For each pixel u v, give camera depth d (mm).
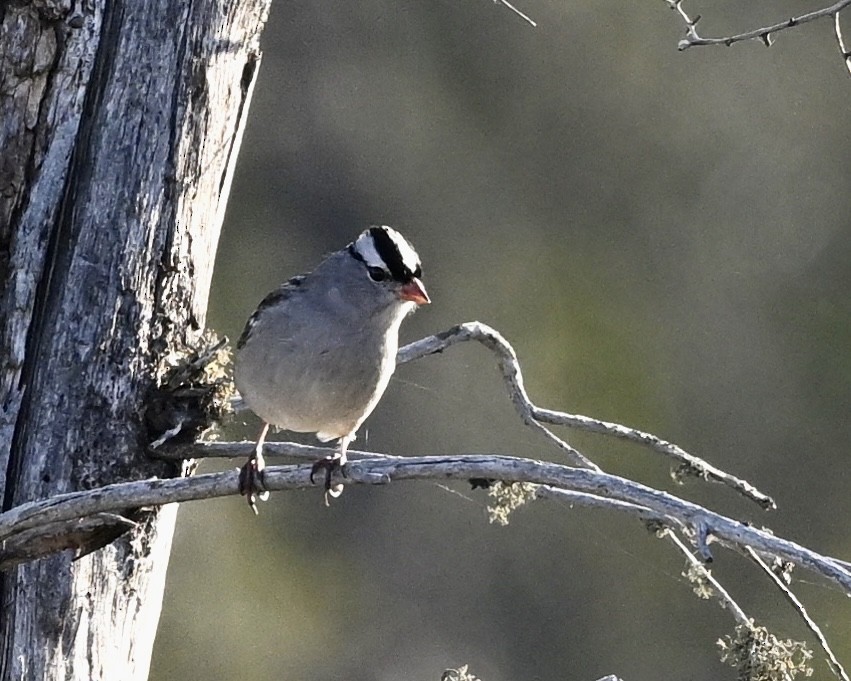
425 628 15062
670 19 15672
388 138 15602
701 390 15578
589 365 15422
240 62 7027
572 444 15469
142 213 6805
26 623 6680
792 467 15438
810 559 5113
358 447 14820
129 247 6793
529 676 14852
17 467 6742
